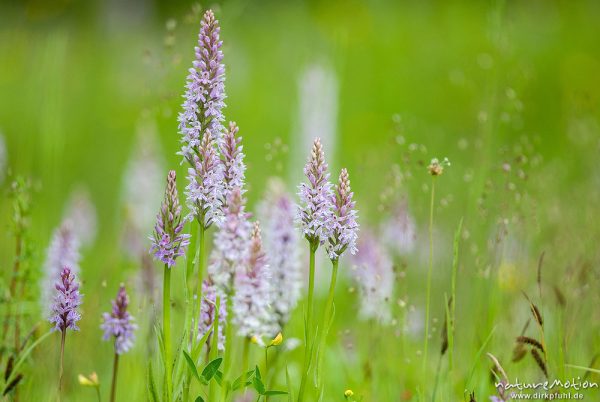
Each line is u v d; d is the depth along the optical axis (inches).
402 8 861.2
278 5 911.0
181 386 177.5
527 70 333.1
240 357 242.2
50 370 248.7
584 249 281.4
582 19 800.3
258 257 183.5
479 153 302.5
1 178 348.2
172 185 175.0
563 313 256.8
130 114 733.3
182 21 286.2
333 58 432.5
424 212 330.3
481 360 240.7
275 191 267.6
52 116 345.7
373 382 247.4
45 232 325.4
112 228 500.7
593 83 683.4
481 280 264.8
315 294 332.5
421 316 312.2
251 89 737.6
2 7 919.0
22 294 245.0
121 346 199.0
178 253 174.6
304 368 180.7
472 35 788.0
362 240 297.0
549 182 324.2
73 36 909.8
